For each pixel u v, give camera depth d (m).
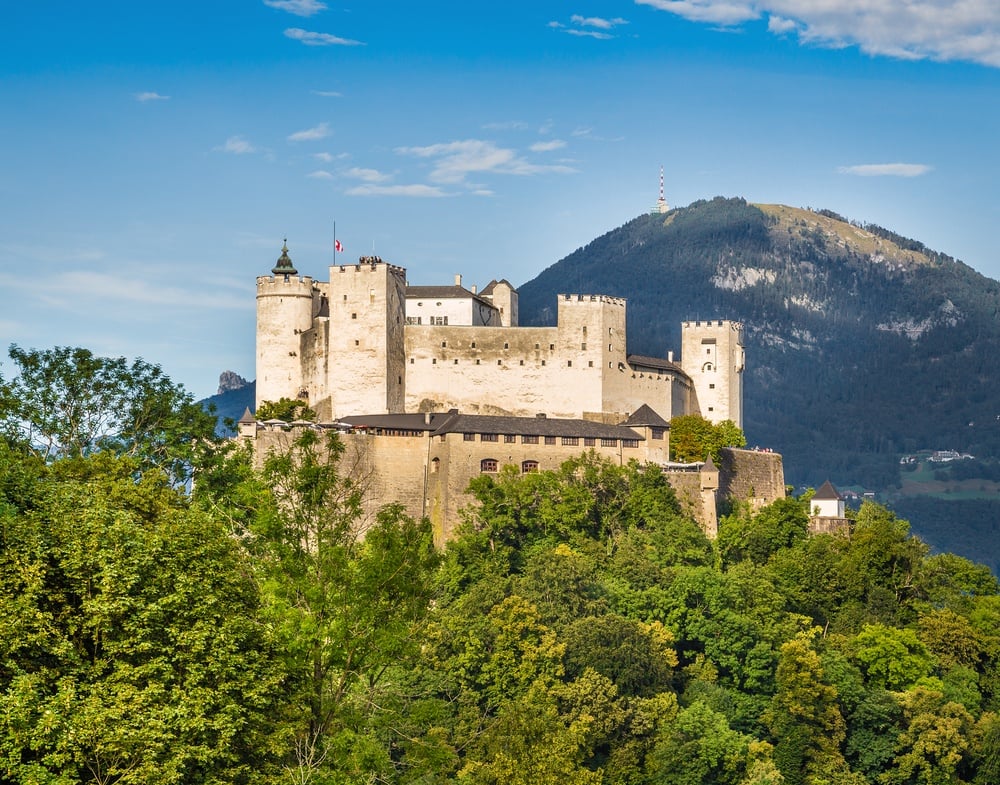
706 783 156.00
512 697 155.25
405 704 96.31
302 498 93.75
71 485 91.31
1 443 100.62
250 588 88.88
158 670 77.25
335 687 90.50
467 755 140.25
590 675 157.62
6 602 74.62
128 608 77.81
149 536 82.00
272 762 81.12
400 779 89.88
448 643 158.38
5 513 82.12
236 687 78.94
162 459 125.38
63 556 79.50
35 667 75.00
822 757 167.88
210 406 134.50
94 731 72.06
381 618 88.25
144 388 129.38
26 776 69.50
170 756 74.00
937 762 172.12
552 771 128.00
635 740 155.12
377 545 89.56
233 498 109.50
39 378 125.38
